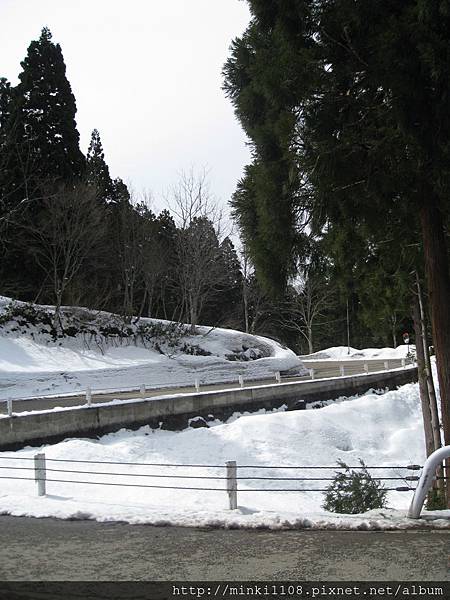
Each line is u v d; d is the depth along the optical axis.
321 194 8.66
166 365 33.81
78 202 34.22
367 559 5.77
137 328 38.47
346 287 12.72
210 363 35.72
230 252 51.12
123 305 41.00
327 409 23.86
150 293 42.25
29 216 34.28
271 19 9.05
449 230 9.95
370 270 12.14
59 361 31.69
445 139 7.63
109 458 15.15
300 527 6.98
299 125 8.61
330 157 8.19
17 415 15.35
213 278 43.53
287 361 39.00
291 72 8.40
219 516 7.50
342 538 6.50
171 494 10.20
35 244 36.75
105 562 5.94
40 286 38.44
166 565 5.81
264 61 9.11
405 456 21.31
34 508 8.27
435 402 14.22
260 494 13.20
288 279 9.87
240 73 10.22
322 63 8.57
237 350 41.34
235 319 56.72
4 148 34.91
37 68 37.69
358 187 8.55
